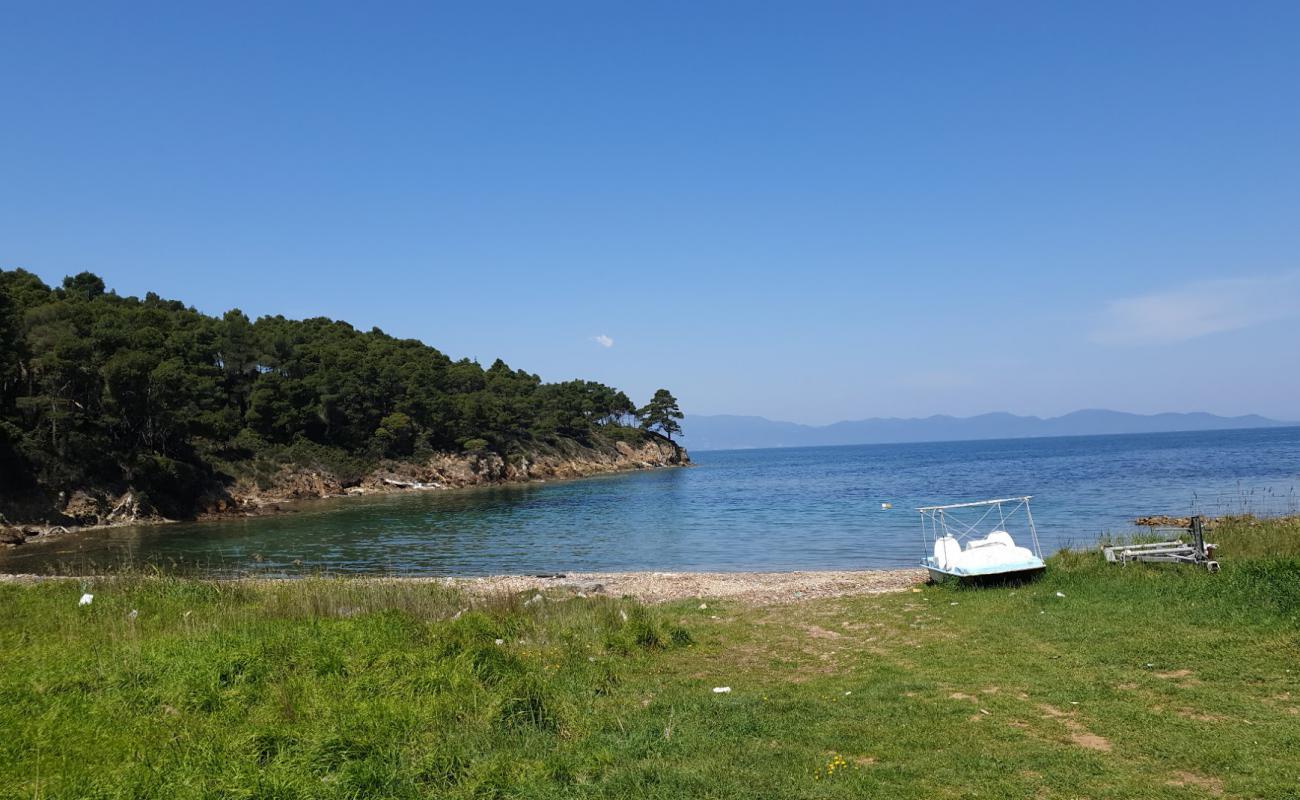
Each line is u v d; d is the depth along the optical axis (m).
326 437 98.75
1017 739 8.58
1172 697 9.63
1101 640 12.52
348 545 43.69
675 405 189.75
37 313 68.81
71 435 60.84
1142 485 60.66
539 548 40.41
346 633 13.03
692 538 42.09
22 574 33.28
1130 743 8.26
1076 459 121.56
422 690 10.20
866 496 66.25
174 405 71.50
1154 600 14.57
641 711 10.21
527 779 7.57
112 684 10.44
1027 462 119.81
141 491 63.56
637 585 24.98
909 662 12.43
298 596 17.89
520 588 23.94
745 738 9.05
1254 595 13.49
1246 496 48.28
